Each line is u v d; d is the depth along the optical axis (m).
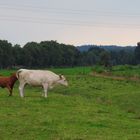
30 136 21.06
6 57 159.12
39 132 22.03
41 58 174.00
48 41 187.00
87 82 70.50
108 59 152.88
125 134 22.75
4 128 22.72
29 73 37.62
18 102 33.00
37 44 179.12
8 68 160.12
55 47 185.50
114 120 27.28
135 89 58.16
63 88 56.06
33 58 170.12
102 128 24.17
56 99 36.88
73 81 72.25
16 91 46.84
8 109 29.16
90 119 26.77
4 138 20.42
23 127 23.12
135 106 39.12
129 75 92.88
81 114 28.84
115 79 83.75
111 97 47.09
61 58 187.75
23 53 165.12
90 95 49.84
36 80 37.56
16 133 21.62
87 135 21.77
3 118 25.55
